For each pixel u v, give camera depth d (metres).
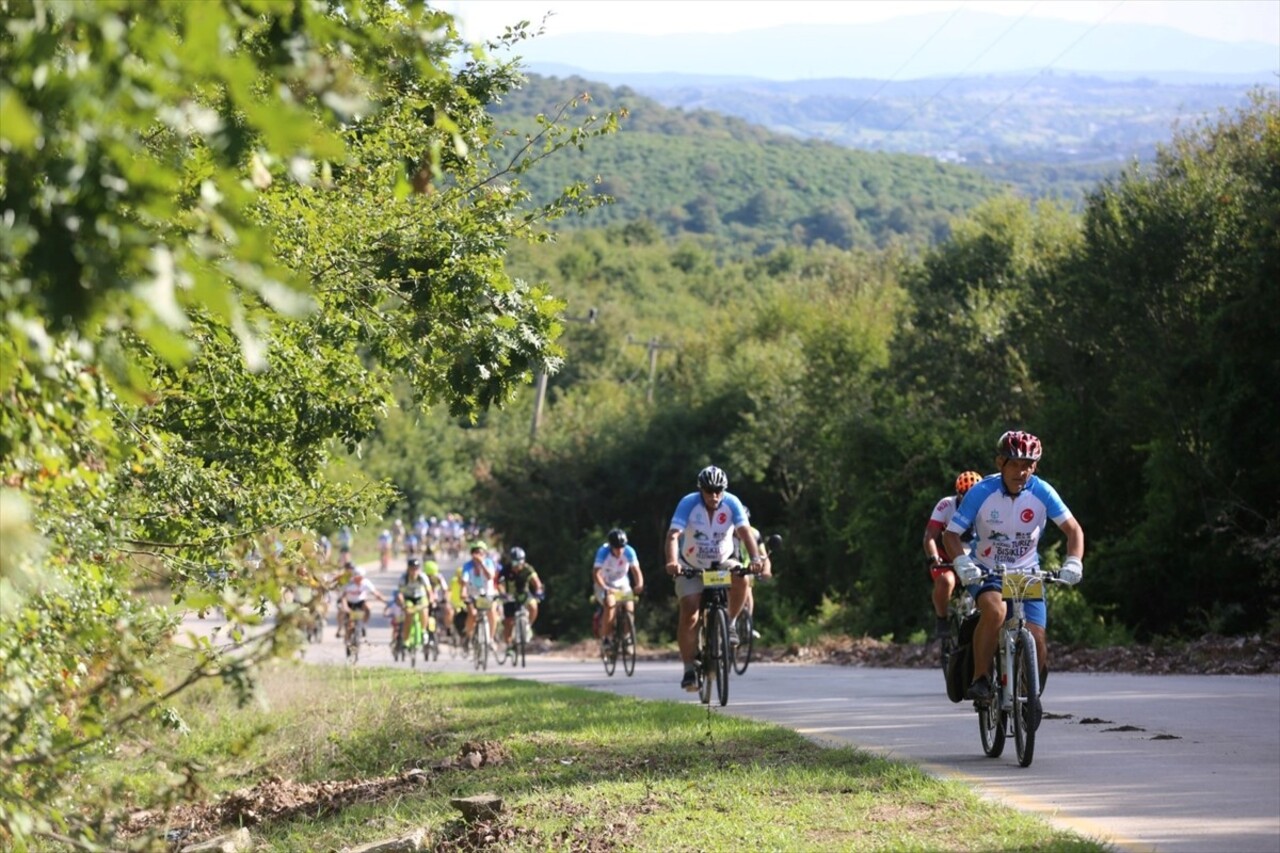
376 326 25.27
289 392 26.02
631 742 27.53
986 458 80.25
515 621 69.50
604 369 199.25
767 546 38.47
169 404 24.56
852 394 112.12
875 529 82.25
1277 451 60.06
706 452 127.25
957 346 100.25
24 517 6.38
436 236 24.55
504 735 30.72
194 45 6.79
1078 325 72.69
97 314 6.77
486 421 157.75
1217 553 61.41
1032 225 111.12
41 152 6.84
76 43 7.47
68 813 11.25
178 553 21.39
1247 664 43.84
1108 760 23.83
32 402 9.59
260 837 23.16
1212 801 19.91
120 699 11.42
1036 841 16.88
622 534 58.06
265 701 10.12
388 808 23.48
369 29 9.32
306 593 10.55
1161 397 65.12
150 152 9.72
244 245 6.96
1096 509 73.12
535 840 18.55
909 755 25.27
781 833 18.02
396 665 74.62
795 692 40.47
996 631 23.56
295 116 6.61
